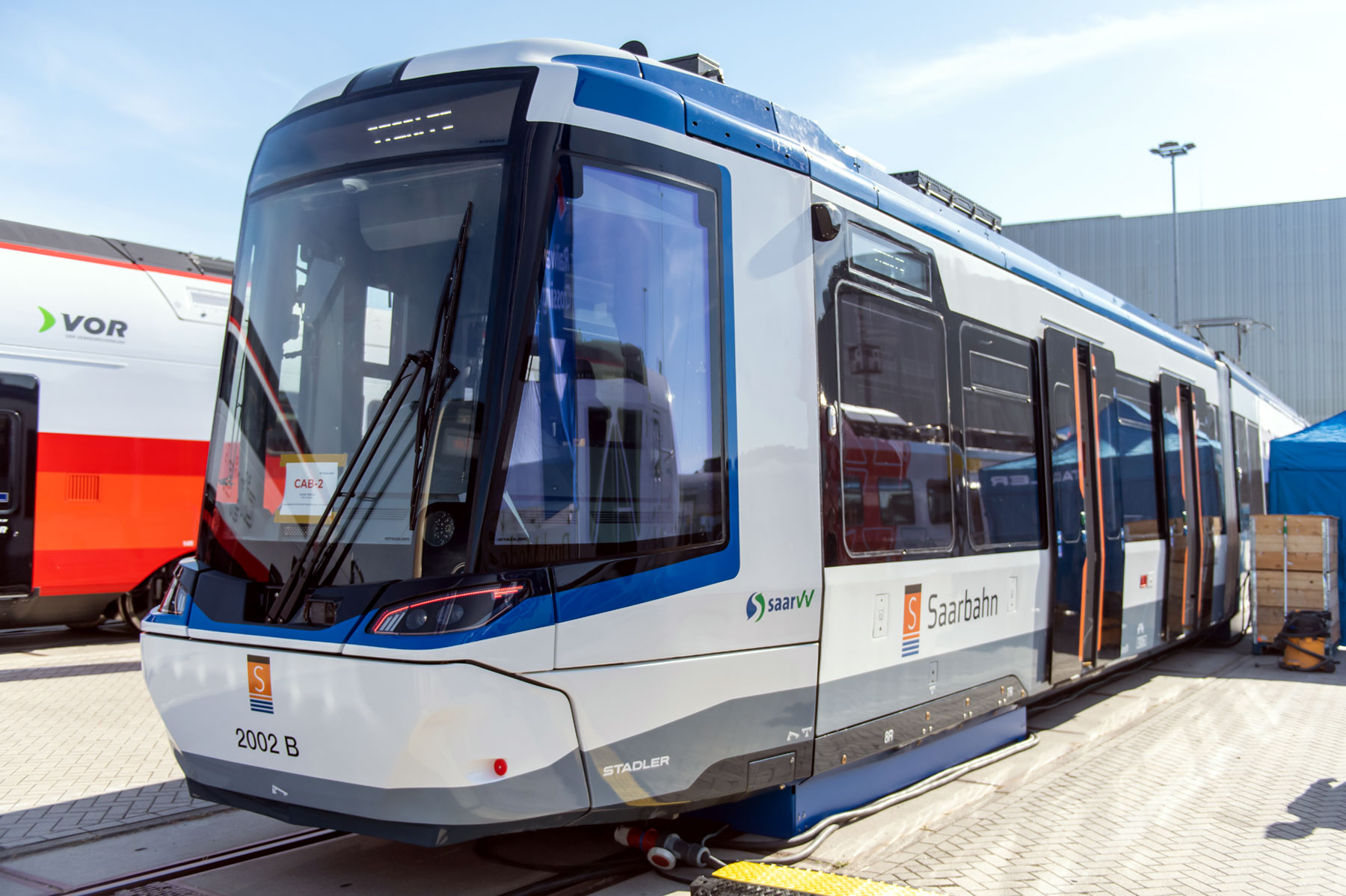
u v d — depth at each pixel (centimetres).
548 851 450
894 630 503
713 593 404
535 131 380
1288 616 1073
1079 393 755
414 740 333
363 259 401
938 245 576
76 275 1045
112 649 1037
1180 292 5294
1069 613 700
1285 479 1305
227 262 1239
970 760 611
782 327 446
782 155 460
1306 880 446
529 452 361
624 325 391
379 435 373
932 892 376
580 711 361
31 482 997
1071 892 427
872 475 494
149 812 508
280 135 443
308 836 470
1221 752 685
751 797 457
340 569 363
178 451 1103
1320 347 5066
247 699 369
